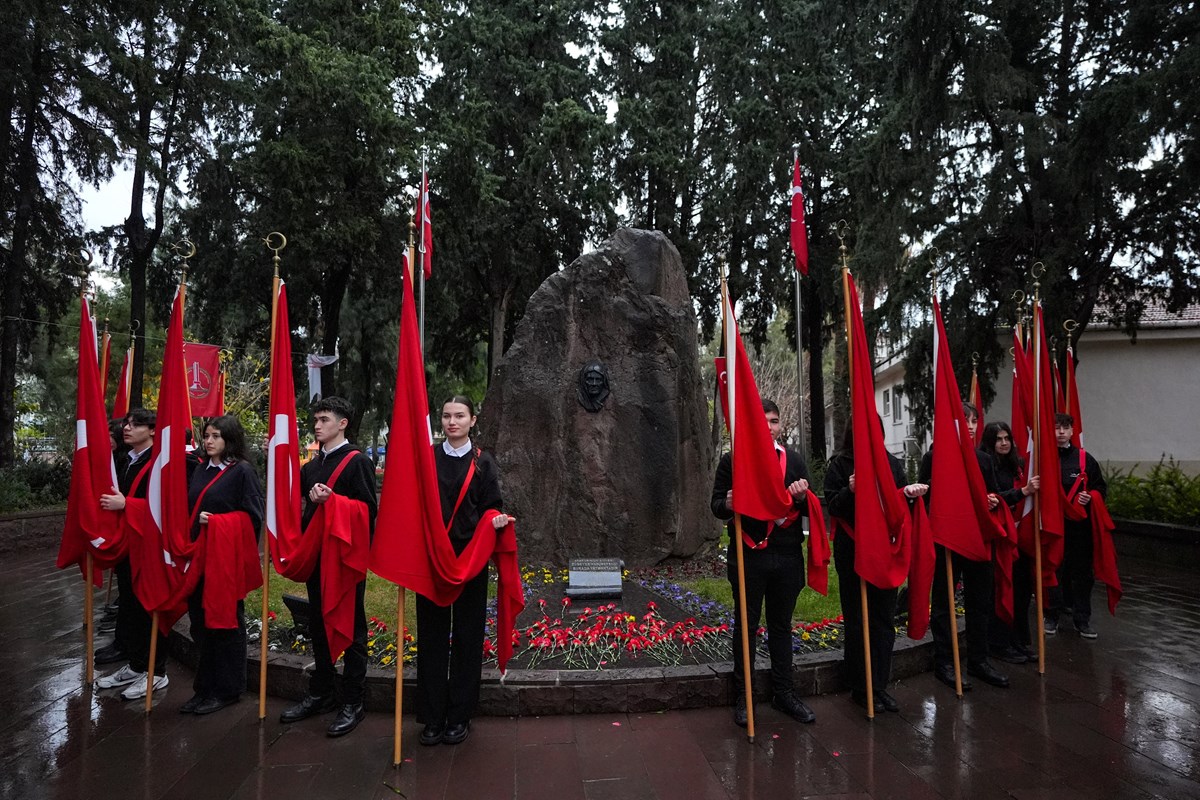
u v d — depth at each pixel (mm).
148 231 19156
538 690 4512
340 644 4199
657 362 8688
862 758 3902
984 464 5652
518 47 21859
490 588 7207
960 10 13094
